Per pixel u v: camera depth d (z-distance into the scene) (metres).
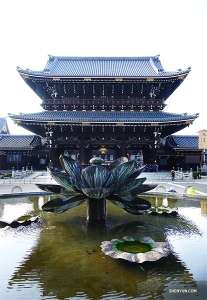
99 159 9.72
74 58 49.59
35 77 38.03
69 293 4.72
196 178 35.00
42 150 45.50
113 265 5.93
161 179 32.97
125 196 9.95
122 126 37.94
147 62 48.84
